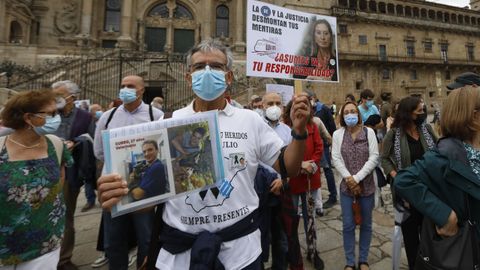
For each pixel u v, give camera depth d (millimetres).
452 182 1770
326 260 3822
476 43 41781
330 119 6691
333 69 4715
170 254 1665
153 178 1486
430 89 37031
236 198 1709
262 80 21609
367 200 3488
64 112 3758
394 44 36188
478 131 1837
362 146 3576
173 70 20375
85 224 5270
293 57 4449
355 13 34531
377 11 36625
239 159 1759
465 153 1798
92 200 6098
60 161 2490
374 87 33938
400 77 35625
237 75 22734
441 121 1983
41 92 2289
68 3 30297
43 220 2227
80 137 3680
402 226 3150
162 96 19594
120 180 1420
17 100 2150
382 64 34344
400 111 3311
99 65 20812
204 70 1805
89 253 4148
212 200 1666
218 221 1651
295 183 3684
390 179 3311
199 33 32406
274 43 4328
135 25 31219
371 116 5973
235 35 32875
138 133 1509
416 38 37688
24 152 2205
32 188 2162
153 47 32000
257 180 2162
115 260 3016
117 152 1463
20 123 2180
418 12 39125
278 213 2682
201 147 1604
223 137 1772
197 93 1836
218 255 1621
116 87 18328
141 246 2992
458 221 1786
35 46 23141
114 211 1421
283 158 1847
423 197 1856
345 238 3496
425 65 36594
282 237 3008
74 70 19609
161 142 1535
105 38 30875
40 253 2209
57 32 29953
